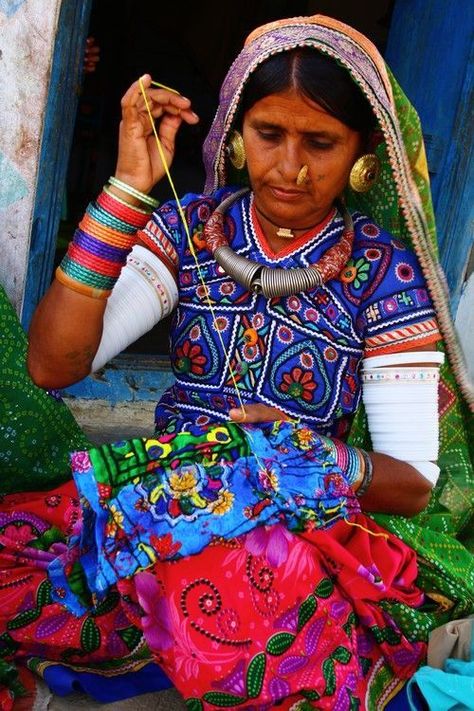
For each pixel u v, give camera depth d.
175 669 1.54
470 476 2.22
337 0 6.25
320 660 1.56
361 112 1.54
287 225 1.66
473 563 2.06
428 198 1.75
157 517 1.51
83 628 1.78
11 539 1.96
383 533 1.81
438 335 1.73
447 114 3.48
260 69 1.51
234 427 1.58
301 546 1.57
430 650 1.80
